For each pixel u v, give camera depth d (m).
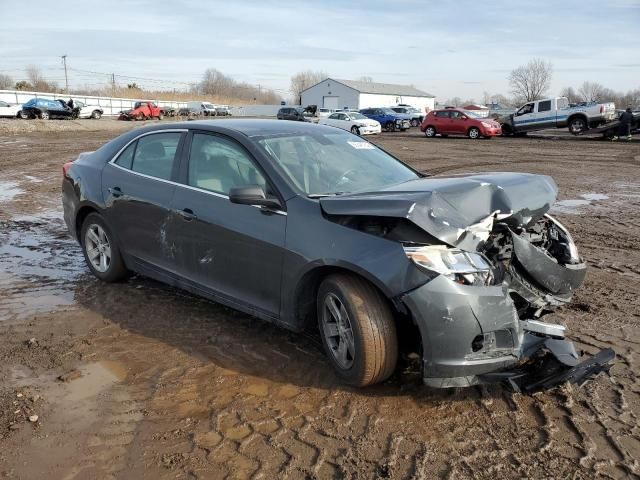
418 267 3.13
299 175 4.01
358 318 3.32
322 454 2.92
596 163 16.88
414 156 19.28
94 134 32.28
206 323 4.52
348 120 35.19
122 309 4.82
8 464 2.84
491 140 29.17
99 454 2.92
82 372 3.75
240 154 4.22
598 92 91.50
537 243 4.09
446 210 3.31
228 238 4.06
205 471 2.79
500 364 3.23
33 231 7.72
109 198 5.14
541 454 2.91
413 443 3.01
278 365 3.84
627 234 7.73
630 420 3.19
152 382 3.63
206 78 116.50
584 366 3.25
